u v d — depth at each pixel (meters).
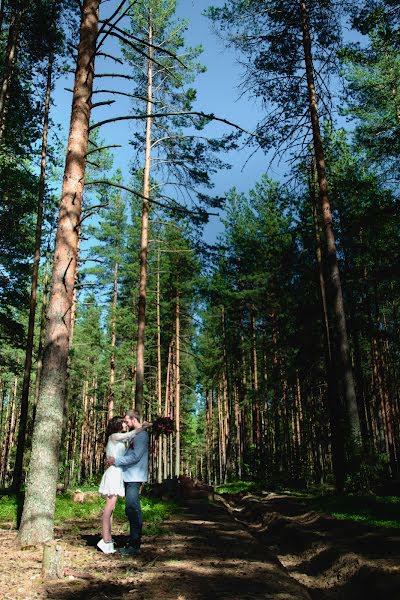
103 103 7.23
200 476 67.50
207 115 6.99
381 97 17.91
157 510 10.00
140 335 17.06
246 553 5.65
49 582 4.10
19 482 14.20
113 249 29.80
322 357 18.72
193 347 37.03
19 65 16.08
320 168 14.32
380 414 24.08
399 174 16.55
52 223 21.55
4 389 47.12
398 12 11.81
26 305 19.53
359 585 5.04
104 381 35.47
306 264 20.97
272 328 28.25
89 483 29.55
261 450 23.86
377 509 8.70
